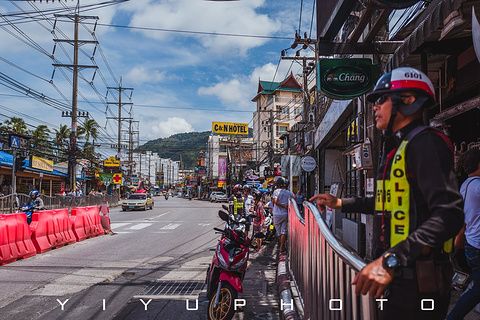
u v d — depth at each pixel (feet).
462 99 19.77
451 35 14.79
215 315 14.34
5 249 25.39
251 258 28.19
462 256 17.81
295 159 51.72
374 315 5.46
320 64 21.93
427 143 4.89
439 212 4.54
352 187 41.29
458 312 10.18
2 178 96.78
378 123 5.81
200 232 44.14
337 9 19.44
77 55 86.99
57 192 128.26
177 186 526.16
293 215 19.44
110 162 165.27
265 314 15.35
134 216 72.54
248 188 36.91
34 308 15.97
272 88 193.26
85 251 30.60
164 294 18.10
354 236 30.96
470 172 11.13
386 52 21.56
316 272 10.11
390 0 15.39
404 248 4.59
